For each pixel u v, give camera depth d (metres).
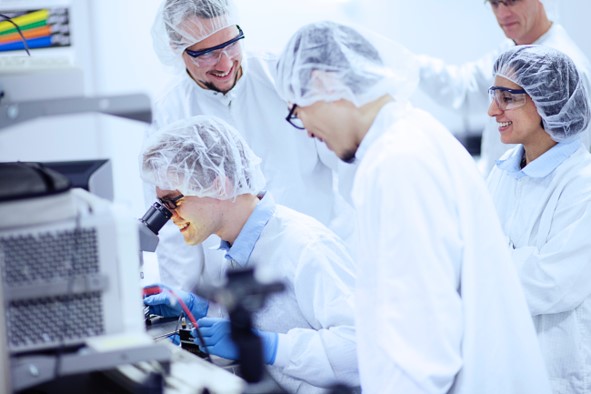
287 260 1.81
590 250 2.03
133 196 3.90
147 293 2.04
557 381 2.09
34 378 1.21
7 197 1.20
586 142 2.72
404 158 1.43
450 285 1.43
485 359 1.51
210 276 2.50
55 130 3.79
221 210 1.85
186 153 1.77
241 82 2.63
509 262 1.57
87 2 3.68
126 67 3.79
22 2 2.71
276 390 1.20
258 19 3.81
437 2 3.90
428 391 1.42
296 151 2.66
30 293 1.22
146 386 1.33
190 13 2.39
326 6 3.85
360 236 1.50
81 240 1.24
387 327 1.41
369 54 1.50
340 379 1.72
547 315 2.10
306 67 1.47
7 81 1.32
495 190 2.29
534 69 2.07
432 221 1.43
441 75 3.39
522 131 2.15
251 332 1.19
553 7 3.17
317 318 1.78
